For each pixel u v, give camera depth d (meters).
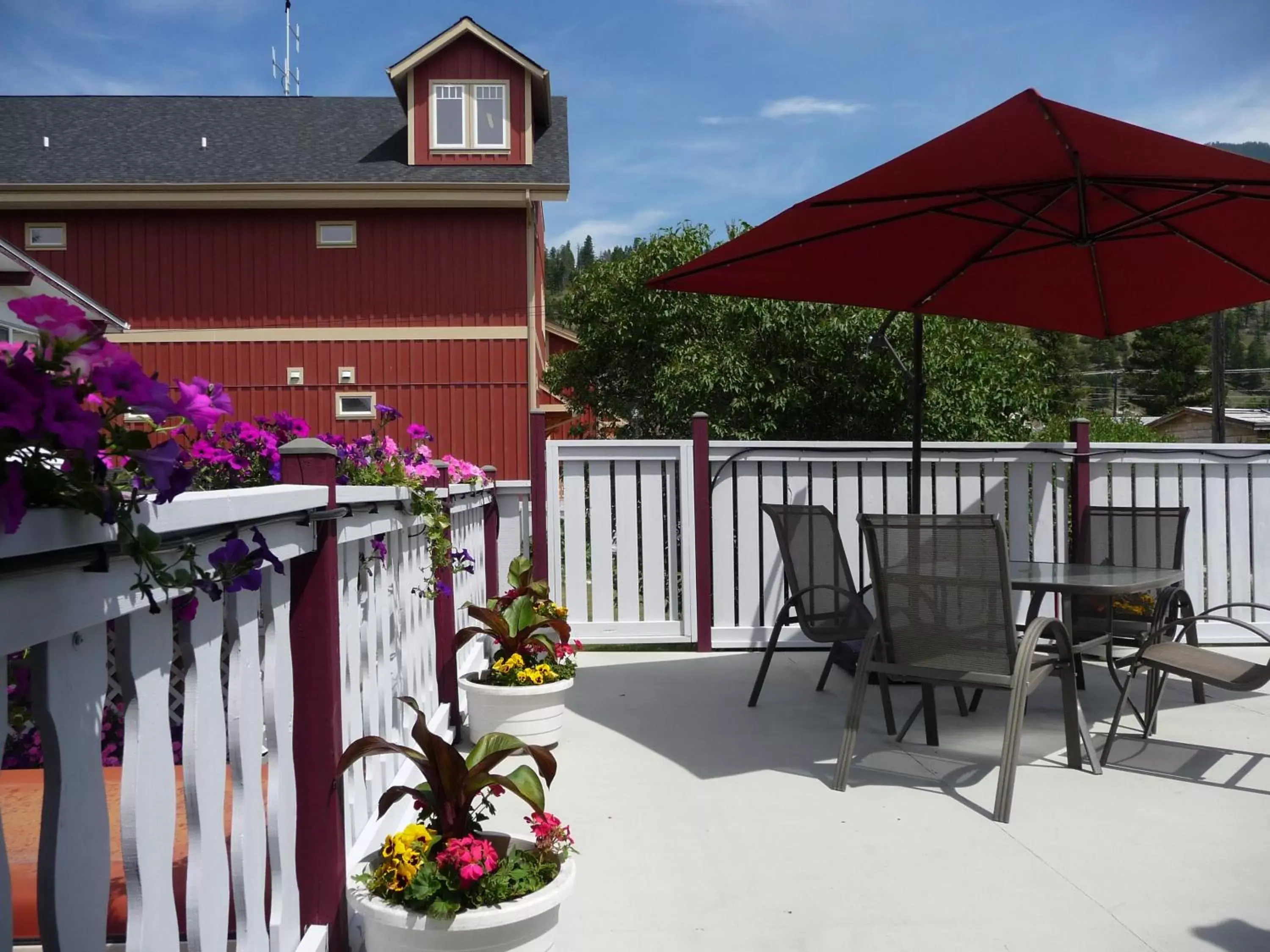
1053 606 6.08
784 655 5.87
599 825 3.04
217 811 1.40
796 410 12.97
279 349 14.45
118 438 0.93
